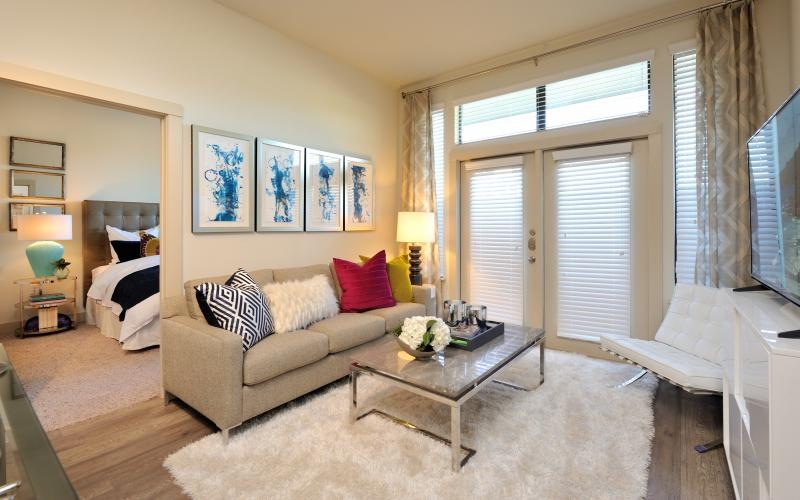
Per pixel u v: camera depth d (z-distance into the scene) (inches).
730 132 108.8
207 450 77.9
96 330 171.8
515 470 70.6
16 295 174.6
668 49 121.3
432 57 153.8
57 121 186.5
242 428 86.4
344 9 121.2
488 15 124.8
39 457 34.0
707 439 81.5
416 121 175.3
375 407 96.4
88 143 195.8
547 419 89.0
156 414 95.3
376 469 71.1
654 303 124.9
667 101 122.2
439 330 84.0
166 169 105.5
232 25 120.6
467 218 168.9
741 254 107.1
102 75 94.0
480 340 95.3
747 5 107.7
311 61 144.8
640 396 100.9
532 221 150.3
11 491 29.5
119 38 96.9
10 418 40.8
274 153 131.3
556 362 128.2
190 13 110.7
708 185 111.8
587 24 130.4
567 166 143.5
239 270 108.9
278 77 133.7
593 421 88.0
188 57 110.2
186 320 96.5
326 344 102.0
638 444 78.8
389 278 143.4
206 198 113.6
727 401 72.9
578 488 65.9
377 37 138.3
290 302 106.8
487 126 160.7
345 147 158.6
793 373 42.1
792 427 42.3
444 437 81.9
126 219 206.4
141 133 214.2
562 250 144.9
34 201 180.2
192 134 110.4
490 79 157.6
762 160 75.7
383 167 177.0
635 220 130.7
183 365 92.0
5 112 172.6
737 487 62.0
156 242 190.5
